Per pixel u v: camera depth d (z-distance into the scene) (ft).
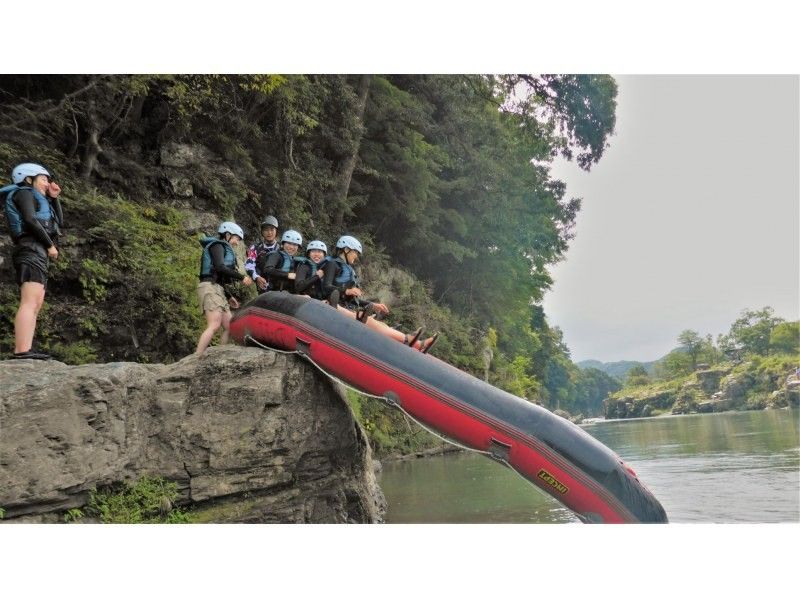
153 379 18.45
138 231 33.12
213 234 41.29
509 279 92.94
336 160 62.75
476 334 85.10
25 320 17.69
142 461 17.78
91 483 16.26
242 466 18.58
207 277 22.18
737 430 86.28
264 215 49.75
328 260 23.61
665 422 151.33
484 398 18.58
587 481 17.35
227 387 18.74
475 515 25.40
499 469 41.39
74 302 29.86
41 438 15.42
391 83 74.18
